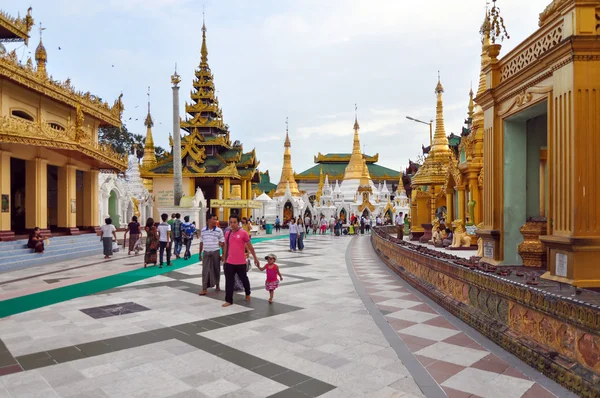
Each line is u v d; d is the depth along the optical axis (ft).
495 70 32.12
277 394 15.08
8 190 58.90
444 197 79.15
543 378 15.48
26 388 15.66
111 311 27.25
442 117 81.92
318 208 179.73
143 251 69.41
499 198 32.09
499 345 19.11
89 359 18.54
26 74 62.03
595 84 21.70
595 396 12.68
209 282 33.14
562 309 14.73
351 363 17.93
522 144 31.99
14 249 53.62
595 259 21.62
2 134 52.24
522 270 27.94
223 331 22.70
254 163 164.35
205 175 138.41
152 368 17.52
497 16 32.24
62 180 72.23
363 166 218.18
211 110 151.74
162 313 26.68
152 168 141.28
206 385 15.88
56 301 30.27
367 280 39.06
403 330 22.43
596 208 21.81
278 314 26.30
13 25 61.93
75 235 71.26
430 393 14.85
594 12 21.63
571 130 22.11
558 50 22.81
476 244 56.08
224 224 105.19
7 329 23.12
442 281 28.43
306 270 46.24
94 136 86.79
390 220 185.26
